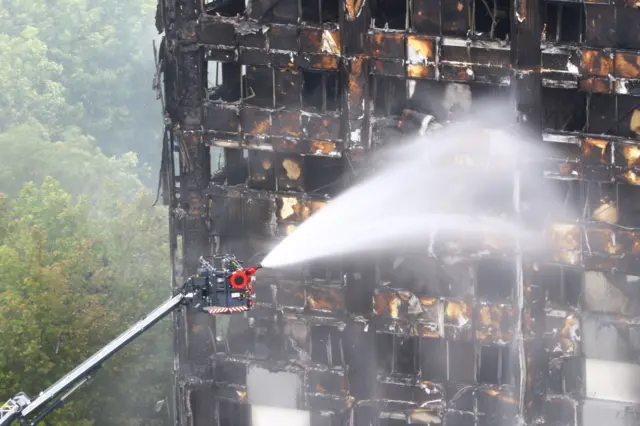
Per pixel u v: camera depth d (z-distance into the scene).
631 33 196.50
